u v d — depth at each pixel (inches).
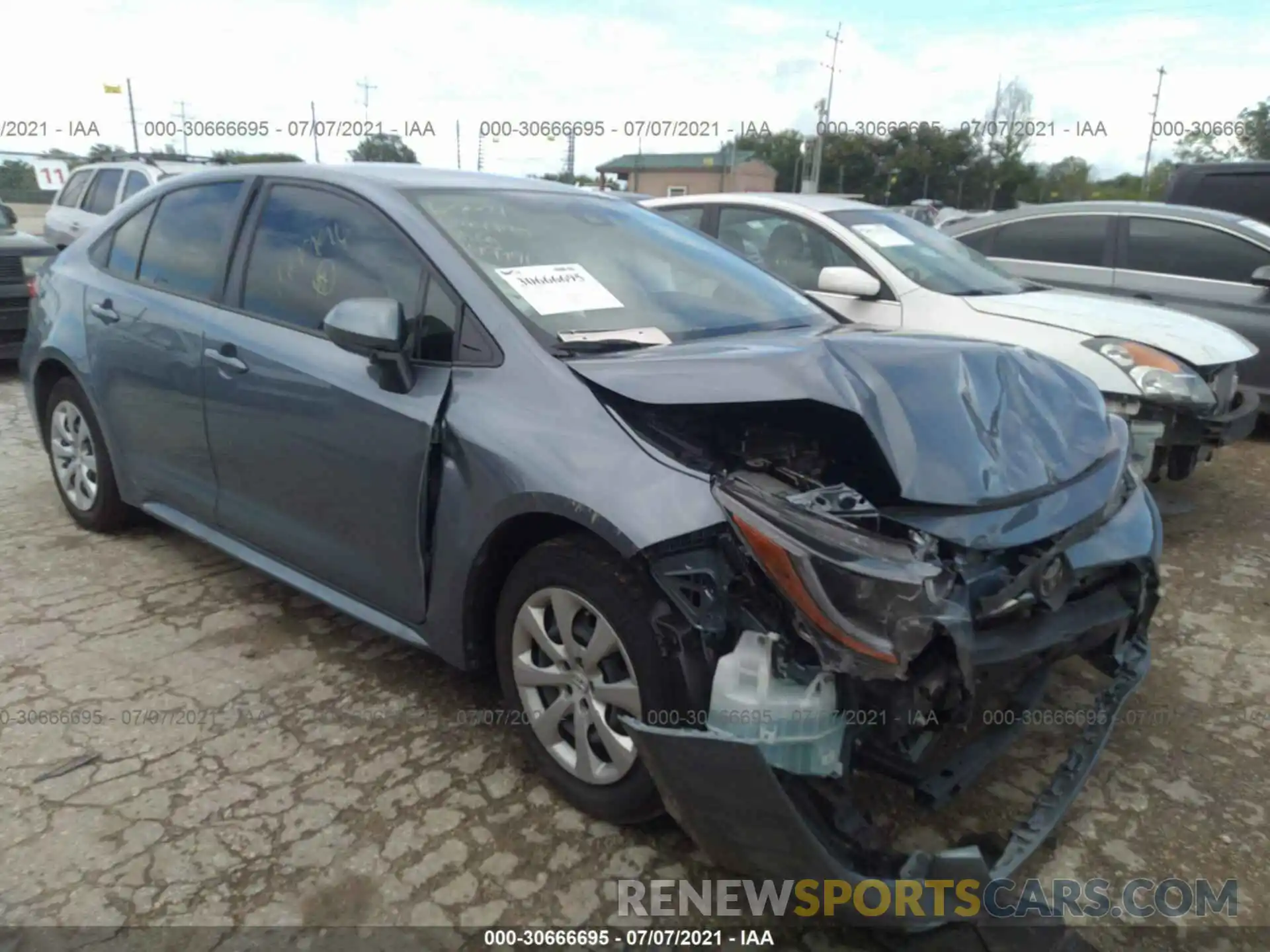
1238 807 112.8
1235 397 210.8
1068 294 233.0
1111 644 108.8
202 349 140.6
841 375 97.5
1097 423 114.7
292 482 129.1
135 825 102.0
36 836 99.9
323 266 130.0
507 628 107.7
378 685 130.6
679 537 89.4
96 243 175.0
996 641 89.7
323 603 130.5
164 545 176.7
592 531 95.7
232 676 132.1
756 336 121.8
